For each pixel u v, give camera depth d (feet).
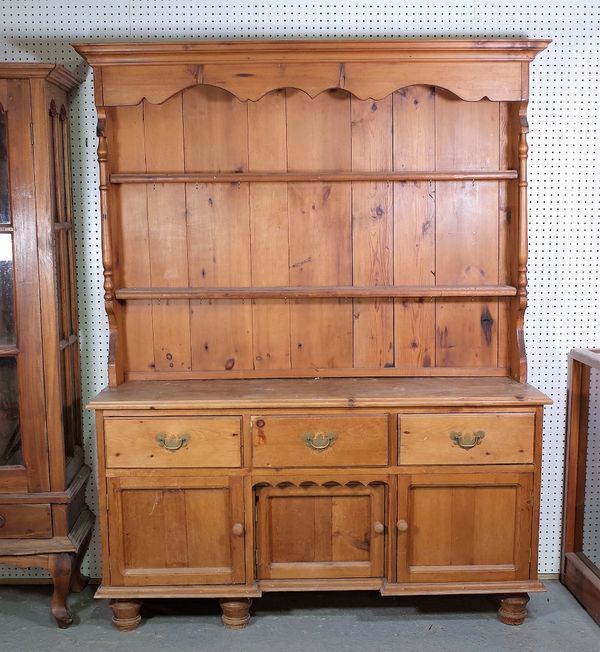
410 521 9.61
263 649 9.30
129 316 10.55
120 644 9.45
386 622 9.93
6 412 9.71
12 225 9.37
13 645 9.45
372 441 9.43
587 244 10.78
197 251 10.46
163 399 9.43
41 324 9.51
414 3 10.44
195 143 10.31
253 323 10.61
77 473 10.45
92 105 10.52
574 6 10.44
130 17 10.43
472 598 10.56
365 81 9.61
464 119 10.34
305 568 9.70
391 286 10.47
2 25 10.43
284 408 9.39
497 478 9.51
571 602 10.50
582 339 10.94
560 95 10.54
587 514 10.59
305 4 10.42
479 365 10.70
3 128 9.27
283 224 10.44
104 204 9.87
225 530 9.60
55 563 9.71
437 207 10.44
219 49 9.39
